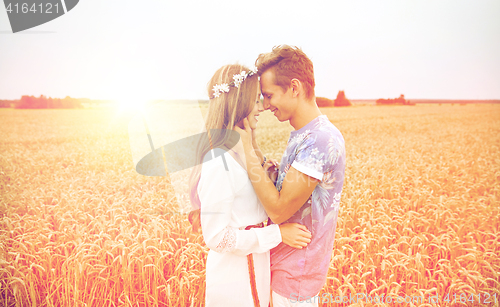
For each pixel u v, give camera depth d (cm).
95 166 349
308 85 87
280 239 90
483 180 308
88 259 160
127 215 201
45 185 289
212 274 94
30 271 154
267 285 100
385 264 154
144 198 238
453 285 143
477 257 169
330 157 83
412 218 214
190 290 157
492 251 186
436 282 155
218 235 81
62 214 212
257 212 94
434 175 305
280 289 100
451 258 172
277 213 84
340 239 163
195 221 97
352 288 135
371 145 407
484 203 250
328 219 91
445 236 185
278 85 85
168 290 141
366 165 306
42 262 168
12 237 192
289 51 86
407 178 291
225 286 92
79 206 224
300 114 90
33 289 152
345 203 225
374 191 257
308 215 92
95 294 162
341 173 89
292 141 92
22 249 173
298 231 90
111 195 247
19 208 236
